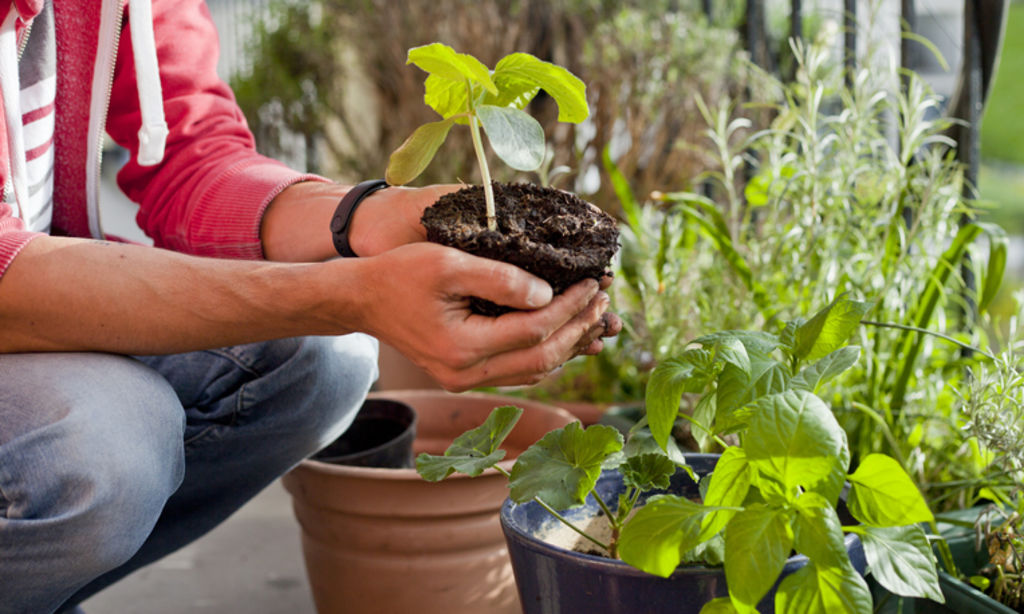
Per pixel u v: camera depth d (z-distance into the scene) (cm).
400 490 106
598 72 235
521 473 73
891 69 128
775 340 74
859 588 56
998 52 129
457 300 69
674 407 67
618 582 67
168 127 105
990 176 640
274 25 305
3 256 74
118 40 97
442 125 74
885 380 123
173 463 82
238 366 96
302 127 289
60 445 70
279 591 141
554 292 72
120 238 110
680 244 154
